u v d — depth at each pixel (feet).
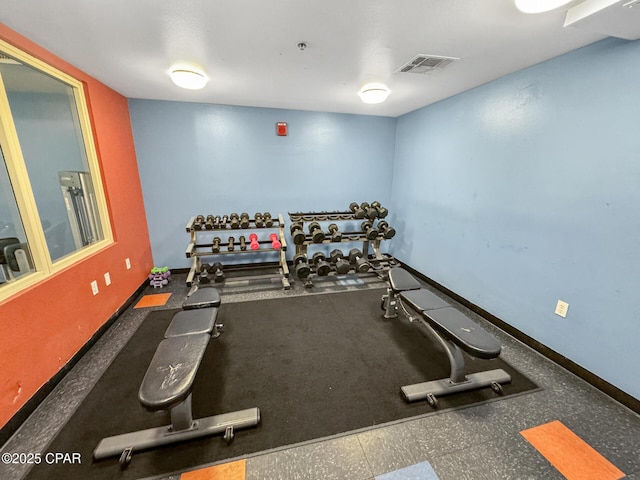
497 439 4.64
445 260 10.23
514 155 7.29
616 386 5.42
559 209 6.28
